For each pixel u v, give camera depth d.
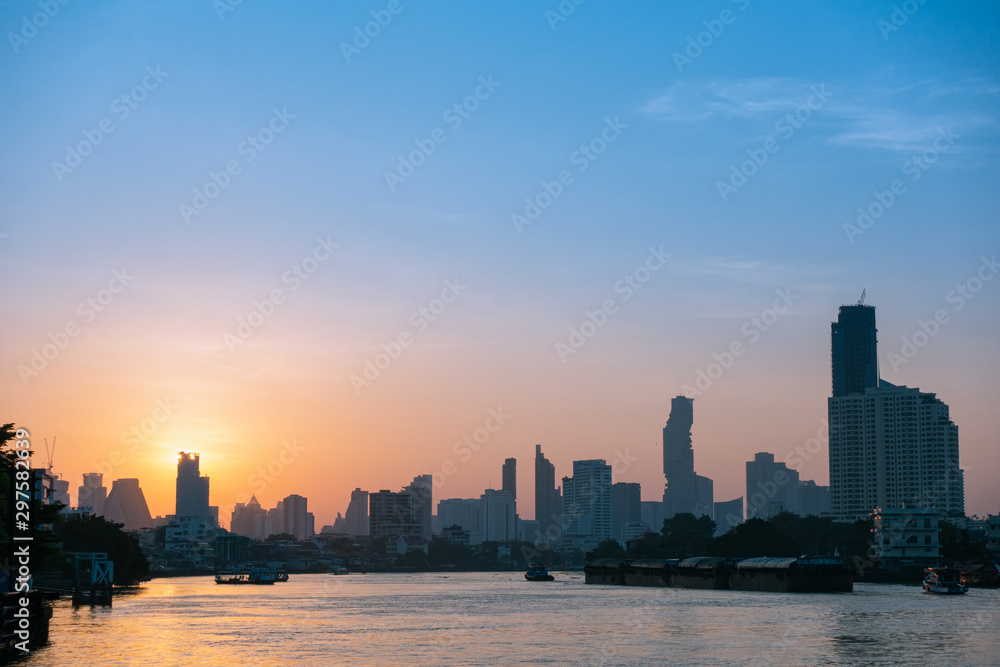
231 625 164.50
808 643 130.88
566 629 153.88
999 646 126.88
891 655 119.12
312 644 135.38
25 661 116.00
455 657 120.62
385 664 115.25
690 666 111.75
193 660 118.81
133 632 150.62
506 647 130.38
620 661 115.88
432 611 199.25
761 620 164.25
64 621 170.25
